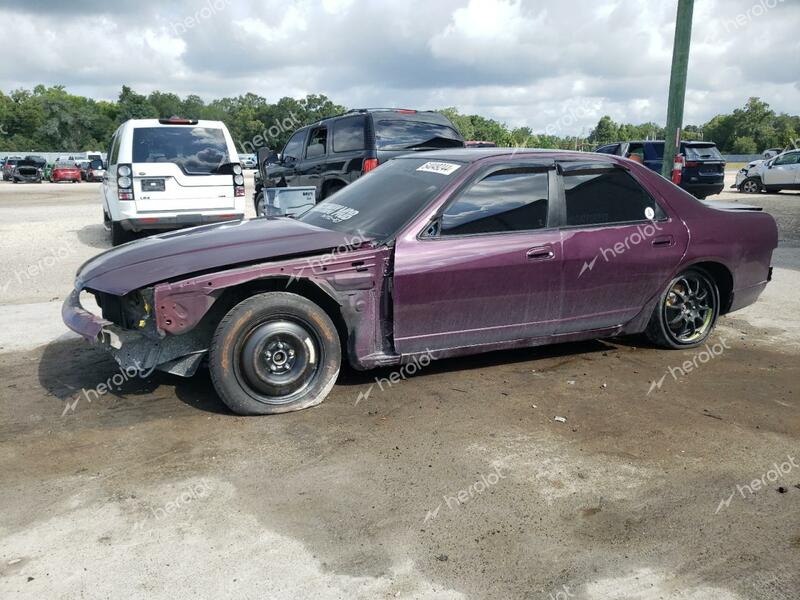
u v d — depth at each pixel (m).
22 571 2.47
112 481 3.13
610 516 2.88
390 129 9.23
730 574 2.51
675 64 10.99
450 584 2.43
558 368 4.75
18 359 4.88
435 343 4.19
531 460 3.38
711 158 18.34
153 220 9.43
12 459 3.34
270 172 12.13
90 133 93.75
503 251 4.20
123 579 2.43
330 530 2.75
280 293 3.80
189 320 3.63
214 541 2.67
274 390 3.85
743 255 5.18
